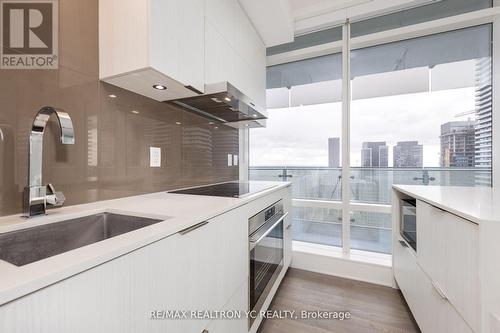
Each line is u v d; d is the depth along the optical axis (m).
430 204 1.12
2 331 0.34
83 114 1.05
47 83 0.93
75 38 1.02
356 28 2.25
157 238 0.63
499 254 0.70
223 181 2.29
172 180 1.59
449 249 0.92
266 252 1.53
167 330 0.67
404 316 1.56
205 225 0.85
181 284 0.73
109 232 0.96
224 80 1.58
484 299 0.71
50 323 0.40
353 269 2.12
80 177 1.04
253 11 1.91
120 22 1.05
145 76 1.08
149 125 1.41
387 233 2.22
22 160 0.85
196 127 1.86
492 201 1.04
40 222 0.77
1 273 0.39
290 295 1.83
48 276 0.39
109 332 0.50
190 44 1.23
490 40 1.89
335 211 2.41
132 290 0.56
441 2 1.99
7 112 0.82
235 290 1.09
